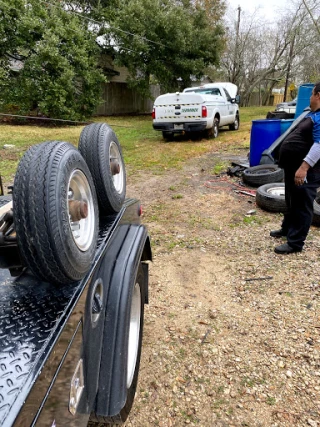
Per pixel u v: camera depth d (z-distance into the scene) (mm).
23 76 14000
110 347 1611
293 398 2070
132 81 18688
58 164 1239
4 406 839
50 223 1158
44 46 13453
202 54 18125
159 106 10094
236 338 2580
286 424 1918
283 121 6535
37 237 1159
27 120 15305
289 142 3309
